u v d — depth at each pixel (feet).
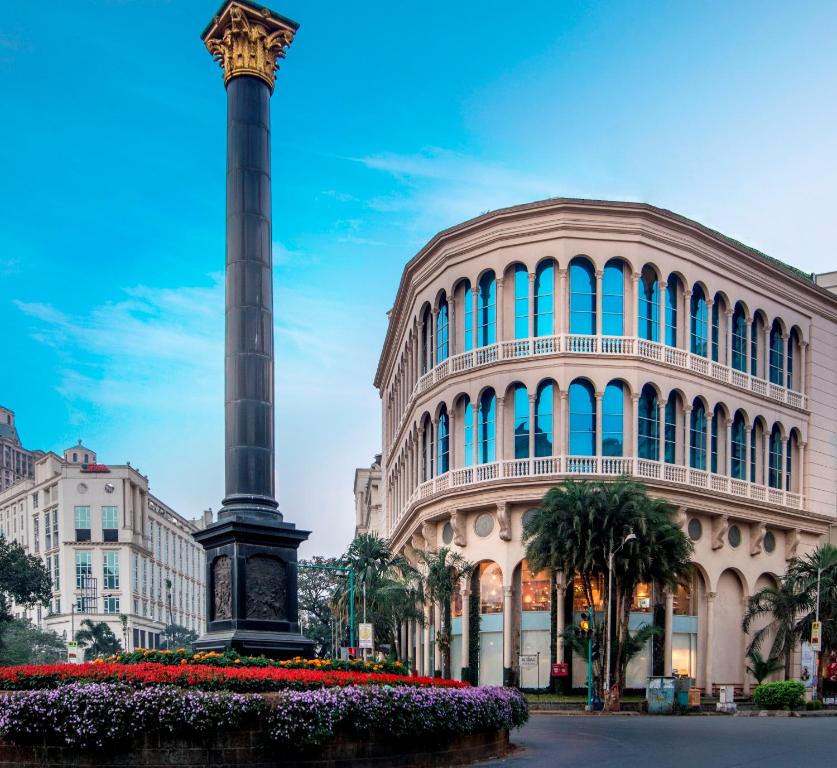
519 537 154.40
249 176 82.94
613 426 154.81
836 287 213.87
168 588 549.13
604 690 135.64
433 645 177.17
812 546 187.93
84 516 526.57
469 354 163.53
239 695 51.78
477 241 163.53
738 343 178.91
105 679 53.78
